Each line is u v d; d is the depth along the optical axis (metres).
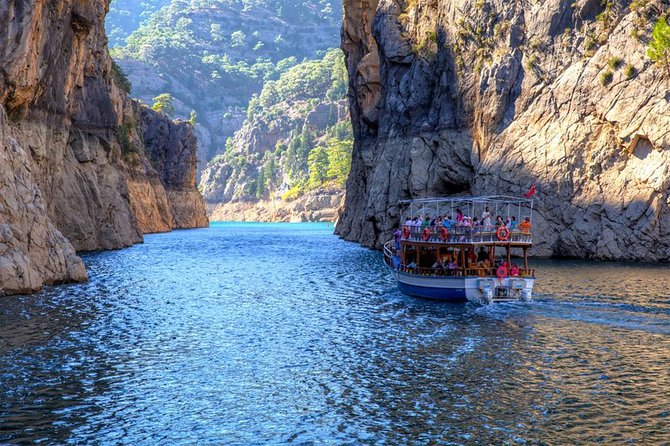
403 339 31.80
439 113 81.56
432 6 86.12
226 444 19.55
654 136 62.81
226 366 27.44
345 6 111.31
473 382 24.80
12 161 47.69
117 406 22.56
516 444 19.20
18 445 19.23
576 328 33.38
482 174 74.44
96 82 94.00
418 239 46.41
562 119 69.88
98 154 93.88
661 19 63.66
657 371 25.73
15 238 45.38
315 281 54.75
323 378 25.64
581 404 22.27
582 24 70.81
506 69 74.38
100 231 91.19
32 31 58.91
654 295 41.69
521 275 41.62
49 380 25.23
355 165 118.62
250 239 127.62
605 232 65.06
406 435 20.02
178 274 60.66
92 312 38.56
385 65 93.50
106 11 110.62
